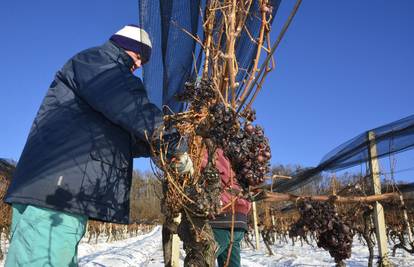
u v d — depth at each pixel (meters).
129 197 2.31
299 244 22.64
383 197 2.44
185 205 1.81
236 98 1.89
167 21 2.15
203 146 1.96
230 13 1.72
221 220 2.74
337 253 2.57
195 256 1.79
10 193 2.11
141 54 2.26
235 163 1.75
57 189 2.07
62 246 2.07
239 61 2.05
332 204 2.55
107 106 2.04
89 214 2.12
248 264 10.93
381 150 5.96
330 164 7.39
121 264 10.26
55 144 2.14
